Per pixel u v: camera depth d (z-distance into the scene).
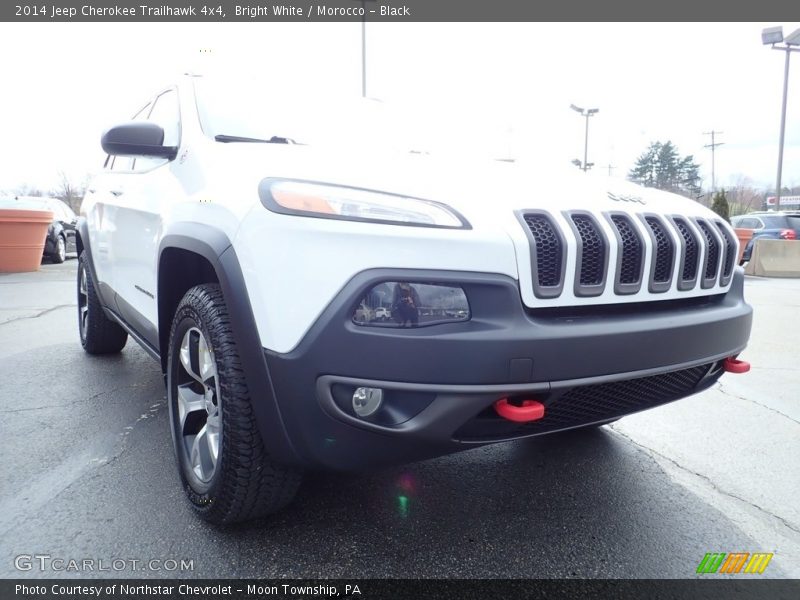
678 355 1.82
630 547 1.97
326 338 1.53
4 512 2.06
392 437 1.58
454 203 1.67
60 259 12.97
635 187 2.25
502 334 1.54
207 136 2.36
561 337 1.58
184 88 2.71
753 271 13.76
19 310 6.29
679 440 2.93
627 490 2.38
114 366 4.00
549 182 2.01
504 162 2.54
